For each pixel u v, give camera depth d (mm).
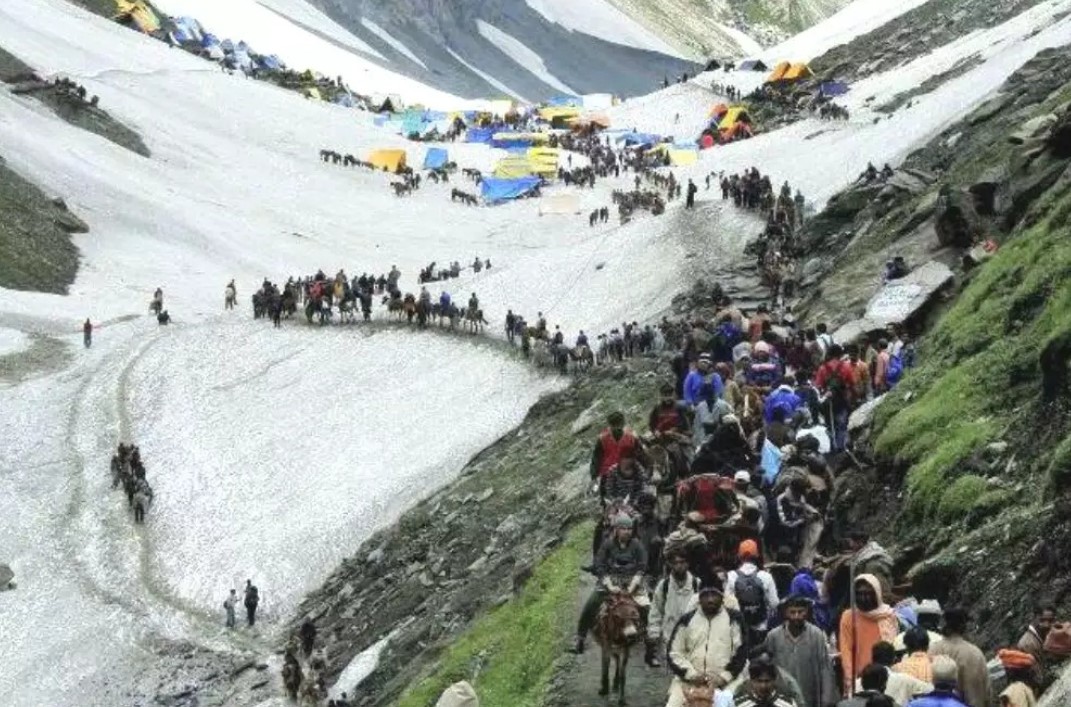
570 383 77312
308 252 140875
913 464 32688
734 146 162500
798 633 20531
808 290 68125
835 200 75750
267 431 84750
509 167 170125
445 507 65312
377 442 80562
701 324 43344
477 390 83812
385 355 92750
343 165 173375
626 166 176500
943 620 20234
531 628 37031
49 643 64750
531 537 53188
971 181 60250
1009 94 76812
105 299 115438
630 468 29516
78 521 76688
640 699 26344
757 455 31453
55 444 85812
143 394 92062
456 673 39750
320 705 53156
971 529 28562
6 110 152375
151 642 64312
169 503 77625
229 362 96625
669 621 23734
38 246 123188
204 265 131250
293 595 67125
